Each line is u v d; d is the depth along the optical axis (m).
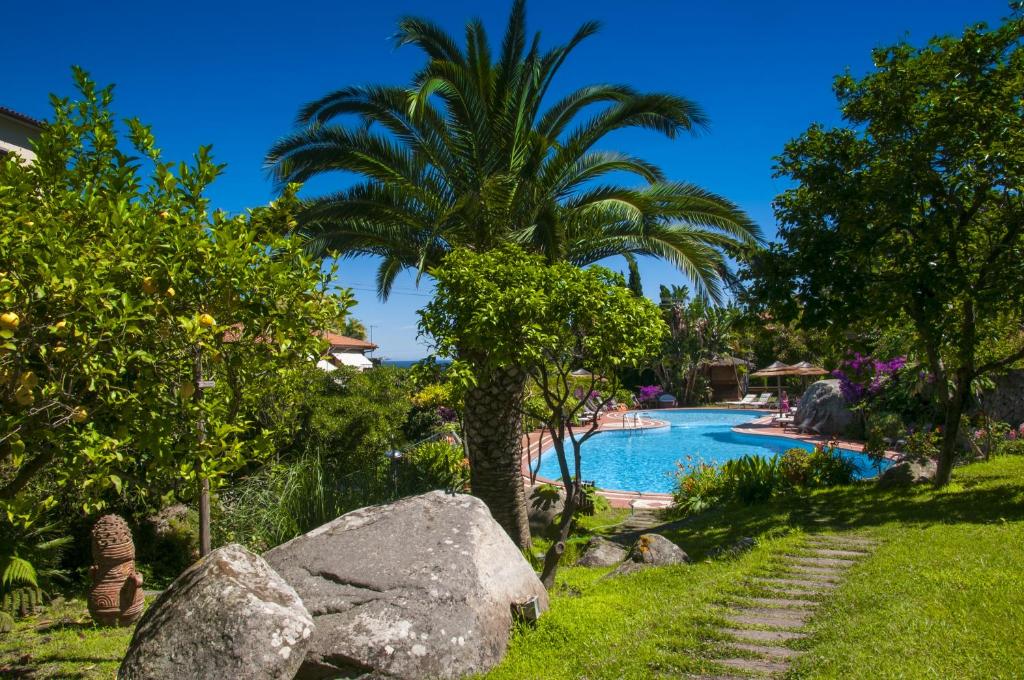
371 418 14.45
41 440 4.29
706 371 48.66
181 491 5.04
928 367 13.40
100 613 7.46
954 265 11.29
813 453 15.63
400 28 11.54
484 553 6.64
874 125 12.08
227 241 4.36
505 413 11.48
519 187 12.16
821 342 13.96
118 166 4.80
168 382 4.75
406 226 12.45
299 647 4.67
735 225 12.47
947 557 7.80
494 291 8.33
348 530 6.90
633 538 12.19
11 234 3.84
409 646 5.52
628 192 11.77
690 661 5.40
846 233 12.00
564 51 12.16
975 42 10.99
